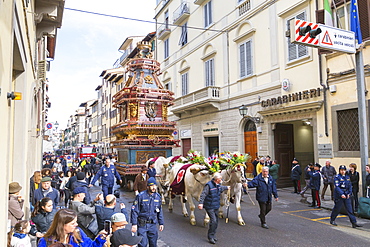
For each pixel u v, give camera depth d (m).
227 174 8.00
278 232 7.24
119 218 3.59
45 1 8.05
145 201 5.20
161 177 10.57
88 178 16.52
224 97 18.22
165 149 13.39
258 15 15.88
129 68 14.96
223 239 6.74
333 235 6.98
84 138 72.50
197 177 7.79
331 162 11.68
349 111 11.13
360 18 10.65
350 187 7.78
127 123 13.27
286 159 14.98
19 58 4.76
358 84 8.98
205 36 20.45
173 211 9.77
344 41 8.34
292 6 13.61
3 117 3.04
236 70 17.39
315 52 12.53
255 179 7.76
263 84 15.43
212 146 20.08
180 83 23.56
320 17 11.82
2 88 2.85
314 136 12.52
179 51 23.89
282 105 13.97
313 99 12.48
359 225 7.66
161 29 27.17
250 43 16.36
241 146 16.77
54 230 3.02
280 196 12.37
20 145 5.51
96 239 3.43
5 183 3.27
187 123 22.47
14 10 3.47
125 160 13.38
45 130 21.91
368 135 10.23
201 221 8.41
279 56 14.44
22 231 4.03
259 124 15.38
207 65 20.16
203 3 20.80
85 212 4.77
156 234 5.27
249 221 8.32
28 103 6.64
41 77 12.00
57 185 11.24
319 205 10.08
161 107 14.11
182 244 6.43
